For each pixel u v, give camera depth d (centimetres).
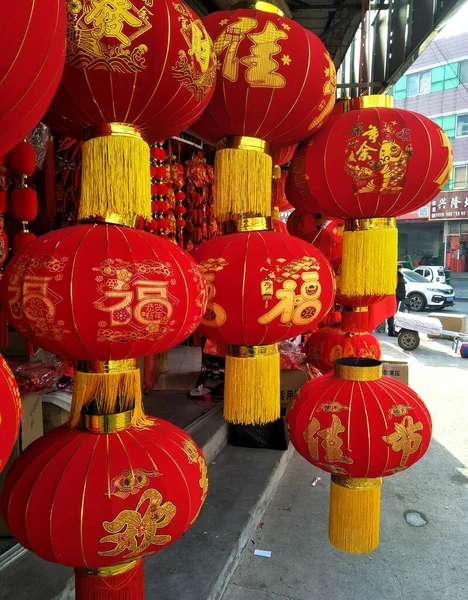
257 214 93
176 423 282
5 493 75
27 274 65
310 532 220
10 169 119
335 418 105
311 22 266
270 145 98
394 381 117
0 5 41
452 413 387
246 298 85
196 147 349
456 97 1503
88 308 63
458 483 271
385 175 95
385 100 102
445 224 1684
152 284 65
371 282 107
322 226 138
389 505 246
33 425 164
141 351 69
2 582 143
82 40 60
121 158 71
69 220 208
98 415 76
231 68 81
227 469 258
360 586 186
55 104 69
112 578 75
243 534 205
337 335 151
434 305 995
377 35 279
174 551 188
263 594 180
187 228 379
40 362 174
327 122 101
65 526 68
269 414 96
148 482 71
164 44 62
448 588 185
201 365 395
